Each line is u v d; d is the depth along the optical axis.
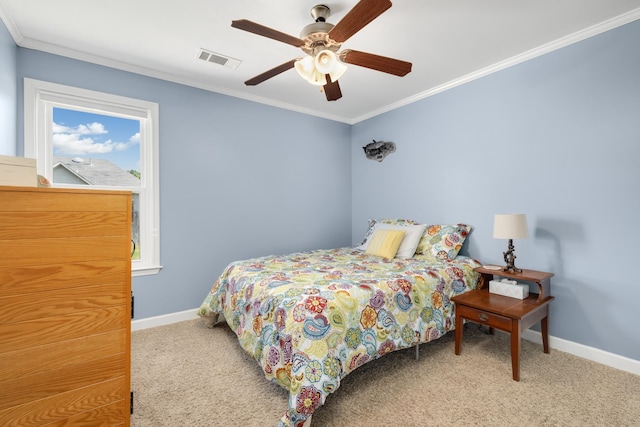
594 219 2.14
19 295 0.93
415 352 2.24
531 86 2.46
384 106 3.70
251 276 2.17
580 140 2.20
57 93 2.36
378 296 1.87
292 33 2.17
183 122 2.92
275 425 1.49
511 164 2.59
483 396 1.70
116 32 2.16
